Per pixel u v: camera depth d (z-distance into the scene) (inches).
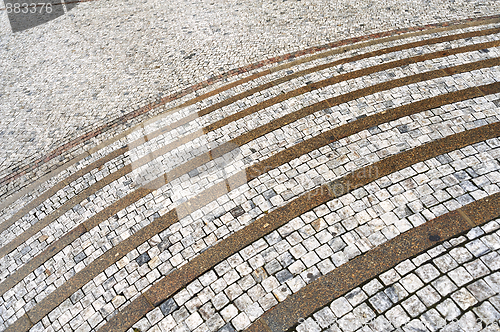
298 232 165.9
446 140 191.0
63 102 273.6
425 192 170.7
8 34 373.1
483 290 135.1
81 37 348.2
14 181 220.4
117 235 179.8
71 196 203.8
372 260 151.3
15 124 261.9
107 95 271.9
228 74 268.5
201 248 167.3
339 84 237.8
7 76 314.0
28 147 242.1
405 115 208.1
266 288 149.6
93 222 188.1
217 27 323.6
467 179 172.4
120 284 161.2
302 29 301.1
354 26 294.4
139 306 152.4
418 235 155.8
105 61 309.1
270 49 285.1
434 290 138.3
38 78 304.5
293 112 224.2
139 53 310.3
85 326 150.1
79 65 310.7
